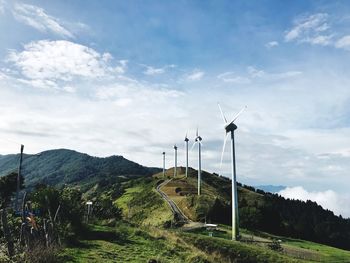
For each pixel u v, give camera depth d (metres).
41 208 36.75
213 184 192.25
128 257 27.84
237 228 78.81
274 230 113.62
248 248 57.09
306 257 69.50
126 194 162.12
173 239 42.12
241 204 124.06
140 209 125.81
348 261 75.62
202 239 56.28
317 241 135.88
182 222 95.31
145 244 35.53
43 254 20.94
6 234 20.66
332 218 192.75
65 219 36.94
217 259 37.19
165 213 109.62
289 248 78.00
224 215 104.38
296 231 123.69
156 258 28.00
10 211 35.78
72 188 46.44
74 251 27.05
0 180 69.25
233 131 90.25
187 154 188.88
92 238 35.19
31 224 27.20
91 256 26.12
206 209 102.94
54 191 38.12
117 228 43.03
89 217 48.03
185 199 114.94
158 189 151.50
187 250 36.84
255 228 108.94
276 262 54.19
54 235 28.52
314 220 170.00
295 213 176.62
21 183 73.19
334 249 97.75
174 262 28.17
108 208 63.41
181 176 192.88
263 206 117.00
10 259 19.72
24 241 23.48
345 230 170.00
